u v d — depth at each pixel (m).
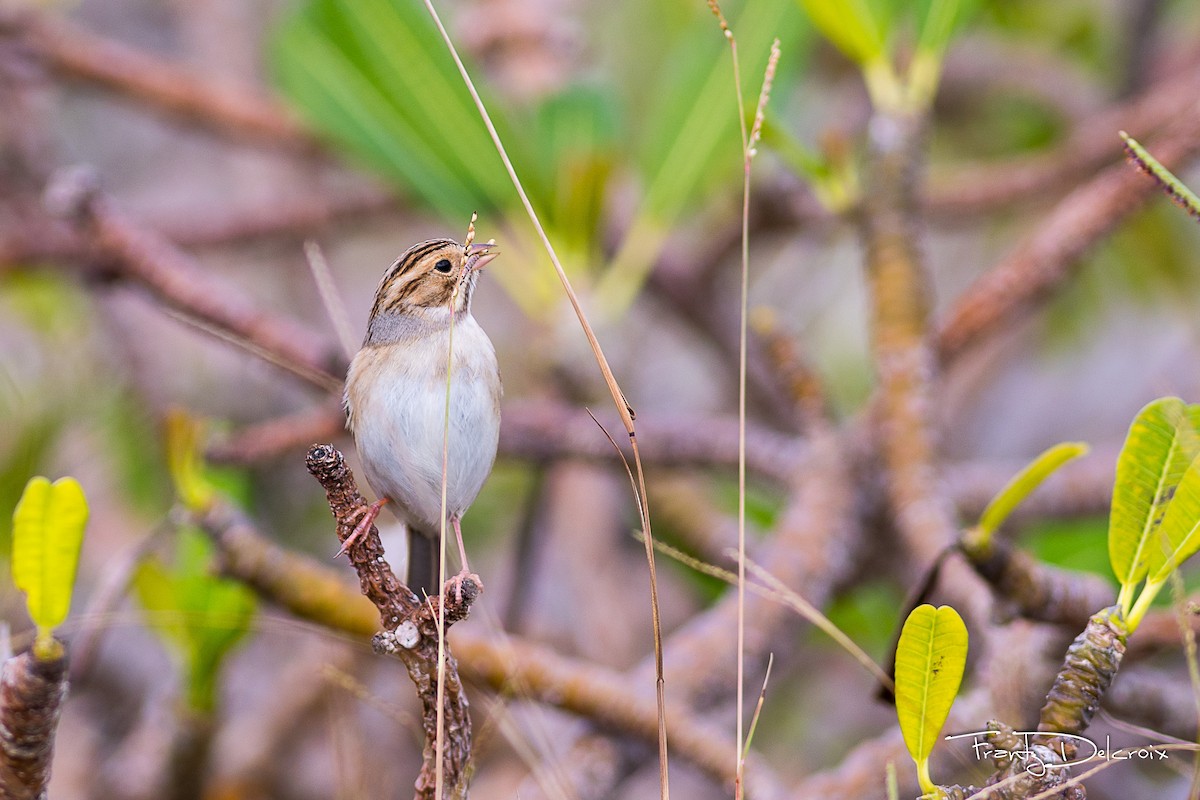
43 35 12.90
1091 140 12.14
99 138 16.47
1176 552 4.87
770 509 11.67
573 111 10.38
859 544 8.78
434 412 7.37
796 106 14.91
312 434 9.77
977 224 15.27
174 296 10.08
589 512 12.62
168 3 16.84
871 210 9.05
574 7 15.64
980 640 7.19
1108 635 4.92
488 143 10.21
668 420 10.59
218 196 16.94
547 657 7.36
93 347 12.95
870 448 8.90
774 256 16.02
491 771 10.14
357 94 10.34
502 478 14.04
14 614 10.30
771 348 9.45
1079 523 10.67
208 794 10.76
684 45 13.29
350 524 4.95
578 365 10.32
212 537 7.37
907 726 4.70
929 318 9.07
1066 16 15.42
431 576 7.55
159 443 12.33
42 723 4.82
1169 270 13.64
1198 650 6.66
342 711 7.59
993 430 15.16
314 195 14.29
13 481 11.96
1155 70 14.19
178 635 8.57
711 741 7.23
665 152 10.30
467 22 13.19
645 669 7.82
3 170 13.85
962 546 5.65
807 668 12.52
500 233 10.42
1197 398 14.33
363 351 7.67
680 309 13.62
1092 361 15.27
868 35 8.99
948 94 15.09
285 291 15.52
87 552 12.67
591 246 10.23
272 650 13.15
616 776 7.29
